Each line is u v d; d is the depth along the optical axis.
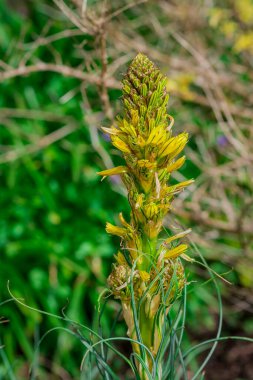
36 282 1.45
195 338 1.51
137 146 0.55
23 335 1.37
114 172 0.57
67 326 1.41
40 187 1.55
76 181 1.57
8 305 1.42
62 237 1.53
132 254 0.59
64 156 1.64
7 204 1.56
